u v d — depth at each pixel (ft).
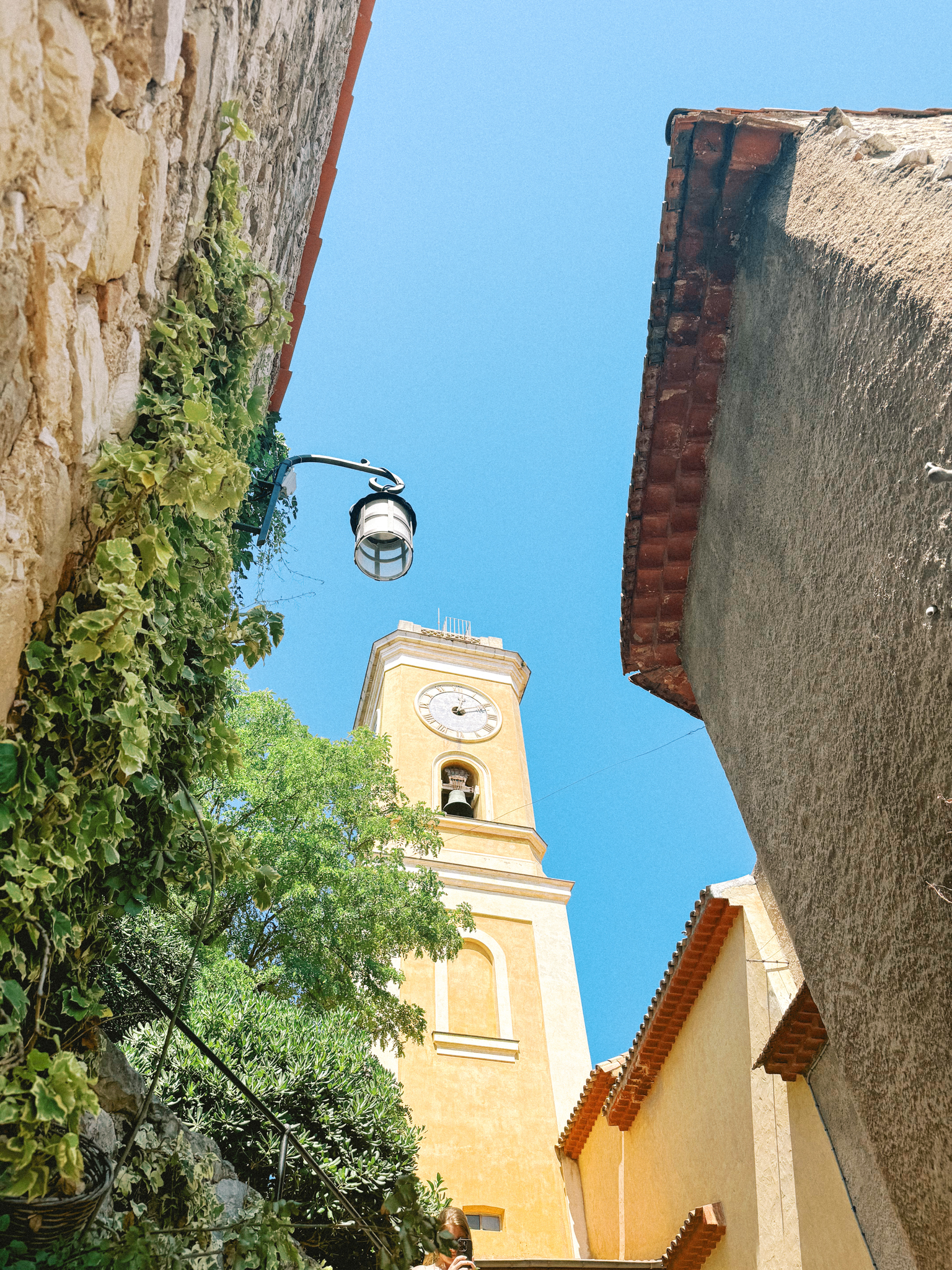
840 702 19.04
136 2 9.29
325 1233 20.90
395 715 105.70
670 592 31.94
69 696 8.32
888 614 16.97
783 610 22.47
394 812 51.21
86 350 8.70
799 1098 34.04
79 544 9.06
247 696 48.47
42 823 8.02
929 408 15.46
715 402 28.17
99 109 8.66
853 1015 18.98
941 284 15.29
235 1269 10.89
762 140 24.11
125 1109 12.10
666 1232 47.93
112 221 9.11
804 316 21.25
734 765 26.25
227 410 13.47
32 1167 7.39
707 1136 43.78
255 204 18.40
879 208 18.24
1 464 7.34
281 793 44.75
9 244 7.21
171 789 11.16
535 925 87.10
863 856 18.15
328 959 39.75
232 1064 22.41
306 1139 21.53
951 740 14.84
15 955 7.71
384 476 25.14
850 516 18.61
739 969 42.22
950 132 20.07
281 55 17.62
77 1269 8.35
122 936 20.45
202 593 12.26
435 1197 23.84
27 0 7.14
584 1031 78.48
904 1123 17.15
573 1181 65.82
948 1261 16.05
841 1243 30.04
